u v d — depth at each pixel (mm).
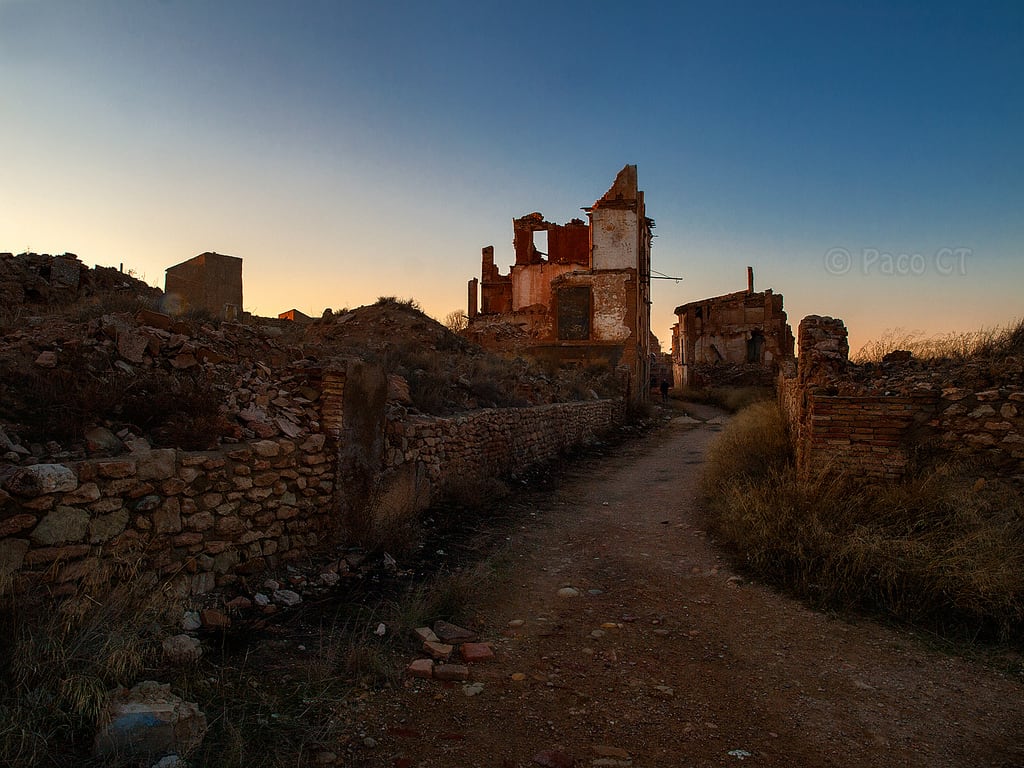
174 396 5820
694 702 4031
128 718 3125
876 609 5465
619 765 3326
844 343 9805
